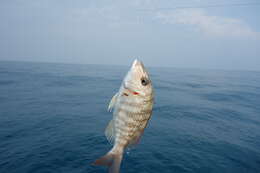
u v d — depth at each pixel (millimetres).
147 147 7887
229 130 10812
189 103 17531
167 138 8938
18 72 40688
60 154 6898
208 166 6805
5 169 5926
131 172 6246
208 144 8547
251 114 14914
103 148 7547
